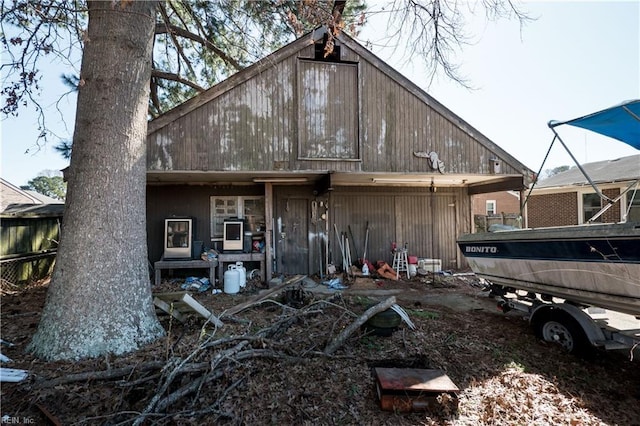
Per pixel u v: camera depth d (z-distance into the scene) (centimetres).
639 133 448
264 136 616
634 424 255
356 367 307
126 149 350
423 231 889
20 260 722
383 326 373
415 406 250
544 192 1319
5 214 678
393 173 669
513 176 723
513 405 268
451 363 329
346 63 659
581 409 271
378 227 866
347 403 258
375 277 776
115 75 343
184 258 684
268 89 621
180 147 582
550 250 400
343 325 404
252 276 743
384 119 668
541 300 439
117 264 334
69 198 335
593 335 353
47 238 844
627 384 316
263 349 310
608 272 340
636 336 338
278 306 488
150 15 375
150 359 301
